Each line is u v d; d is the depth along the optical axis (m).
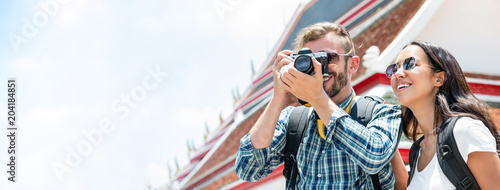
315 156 1.90
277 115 1.88
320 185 1.86
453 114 1.69
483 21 4.64
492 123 1.78
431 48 1.82
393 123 1.81
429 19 4.44
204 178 5.38
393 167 2.05
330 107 1.74
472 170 1.60
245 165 2.03
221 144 5.48
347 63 1.95
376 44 4.67
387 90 4.21
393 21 4.61
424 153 1.81
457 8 4.57
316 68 1.69
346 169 1.84
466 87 1.83
